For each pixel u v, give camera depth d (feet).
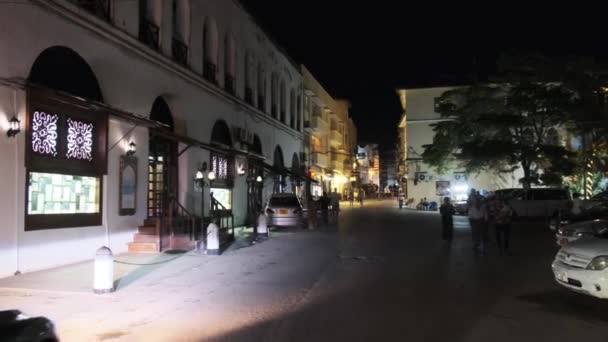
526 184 101.30
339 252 53.67
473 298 31.50
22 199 38.29
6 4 36.81
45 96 40.11
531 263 45.80
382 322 25.88
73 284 34.76
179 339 23.13
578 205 74.64
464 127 110.01
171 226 53.47
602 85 91.15
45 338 15.30
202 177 62.49
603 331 24.49
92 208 46.78
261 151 102.47
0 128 36.50
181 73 64.69
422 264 45.27
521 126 100.27
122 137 51.01
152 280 37.52
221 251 53.93
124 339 23.15
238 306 29.45
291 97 133.80
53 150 41.63
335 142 203.82
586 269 28.32
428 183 148.25
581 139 107.76
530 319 26.58
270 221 80.07
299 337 23.35
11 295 31.89
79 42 44.93
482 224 52.90
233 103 85.30
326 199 93.66
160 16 60.75
